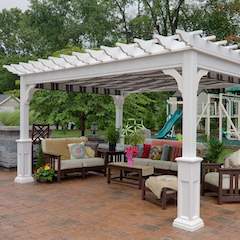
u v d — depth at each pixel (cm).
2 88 3033
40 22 2747
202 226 468
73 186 734
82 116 1207
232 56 552
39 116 1156
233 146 1352
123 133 1027
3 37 3812
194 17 2127
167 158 834
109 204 583
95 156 910
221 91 1462
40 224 473
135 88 997
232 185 591
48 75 731
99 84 897
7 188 708
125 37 2480
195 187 475
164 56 513
